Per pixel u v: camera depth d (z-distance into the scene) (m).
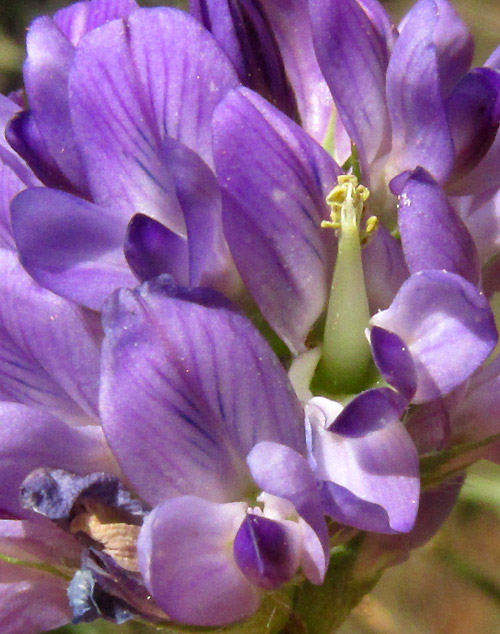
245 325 0.06
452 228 0.06
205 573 0.06
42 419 0.06
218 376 0.06
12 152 0.07
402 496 0.06
